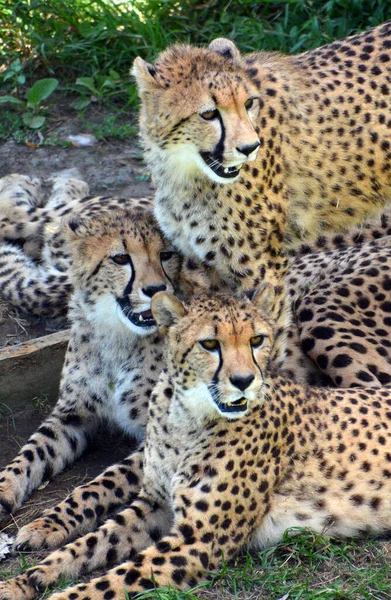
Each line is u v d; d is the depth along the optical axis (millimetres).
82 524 8500
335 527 8352
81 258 9547
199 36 14891
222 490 7914
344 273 10625
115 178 13297
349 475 8398
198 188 9078
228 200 9078
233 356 7688
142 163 13602
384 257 10602
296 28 14227
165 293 8047
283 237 9633
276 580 7637
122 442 9977
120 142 13961
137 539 8234
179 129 8805
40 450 9305
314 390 8695
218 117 8625
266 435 8102
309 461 8344
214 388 7727
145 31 14672
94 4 15242
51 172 13438
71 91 14766
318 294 10336
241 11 15102
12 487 8820
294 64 10102
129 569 7531
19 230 12188
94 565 8016
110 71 14500
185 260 9547
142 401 9602
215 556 7840
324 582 7645
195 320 7883
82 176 13336
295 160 9742
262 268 9367
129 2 15242
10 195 12383
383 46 10234
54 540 8242
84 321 9711
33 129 14078
